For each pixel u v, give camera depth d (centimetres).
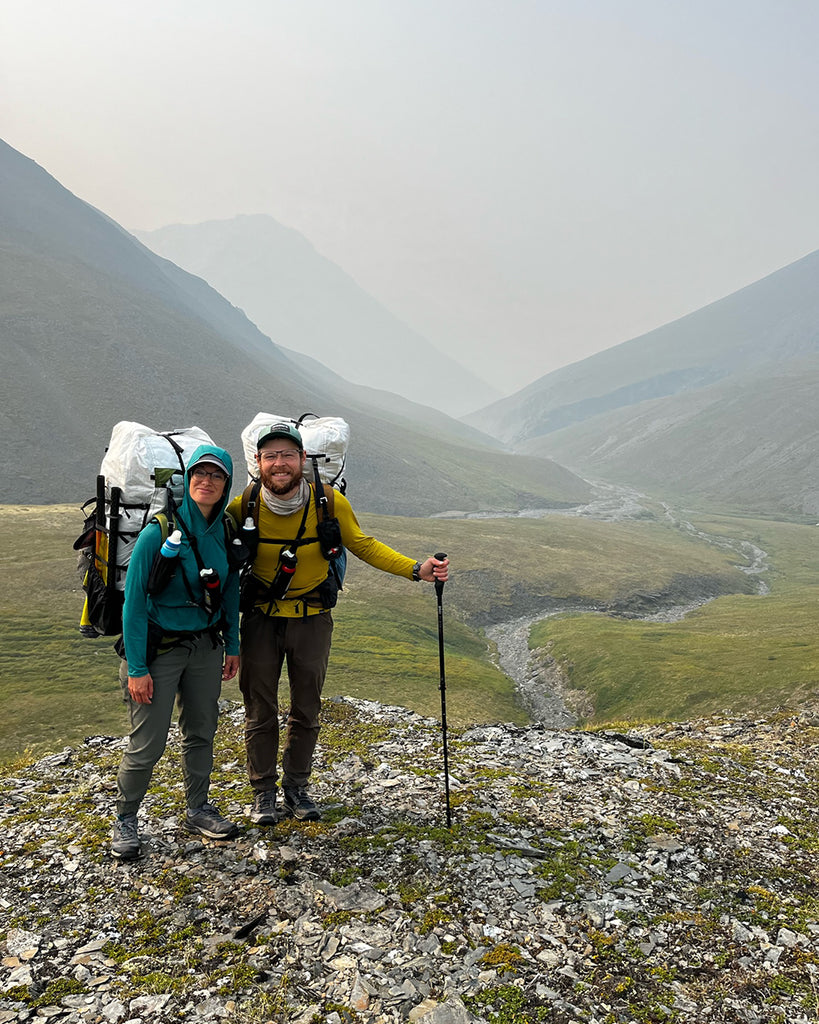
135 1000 454
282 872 596
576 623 12069
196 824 662
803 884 625
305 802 693
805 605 13000
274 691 654
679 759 978
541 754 991
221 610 603
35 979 473
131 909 553
